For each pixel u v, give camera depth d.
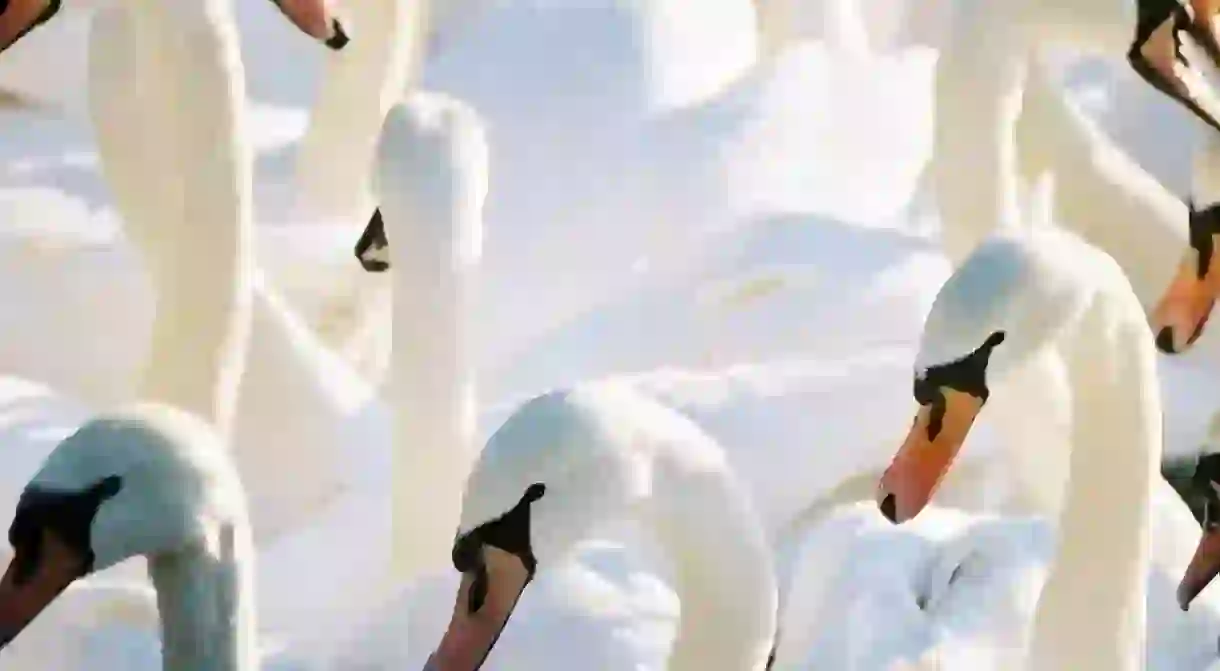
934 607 2.29
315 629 2.28
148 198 2.39
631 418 2.04
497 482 2.01
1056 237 2.21
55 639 2.18
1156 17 2.56
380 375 2.65
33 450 2.39
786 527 2.45
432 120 2.42
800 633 2.31
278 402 2.45
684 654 2.09
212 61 2.35
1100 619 2.26
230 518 1.93
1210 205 2.63
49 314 2.58
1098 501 2.25
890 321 2.64
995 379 2.18
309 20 2.28
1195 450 2.62
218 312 2.38
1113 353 2.22
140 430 1.92
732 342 2.64
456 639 2.01
